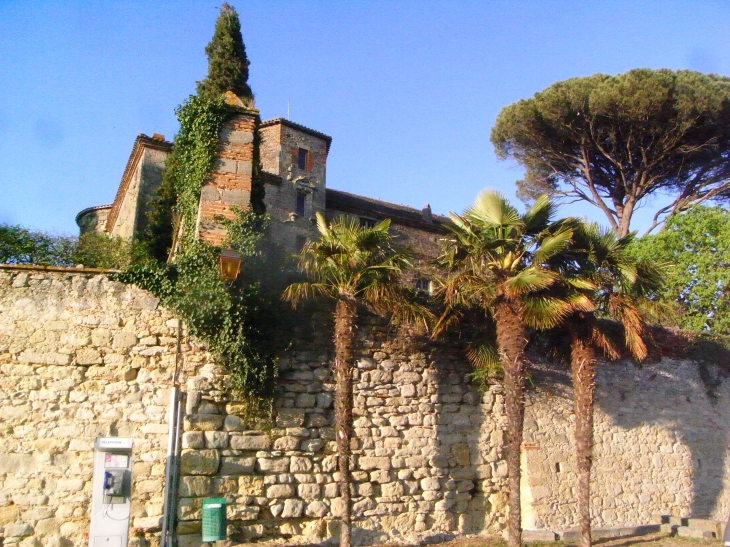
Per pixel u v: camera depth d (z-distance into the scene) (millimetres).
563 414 15633
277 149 32000
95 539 10164
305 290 11711
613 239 13500
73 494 10781
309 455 12305
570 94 27000
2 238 16188
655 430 17266
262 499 11719
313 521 12055
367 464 12938
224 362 11930
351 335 11883
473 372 14445
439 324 13406
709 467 17906
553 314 12320
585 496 12625
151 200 21703
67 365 11266
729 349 19484
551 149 29453
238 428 11820
